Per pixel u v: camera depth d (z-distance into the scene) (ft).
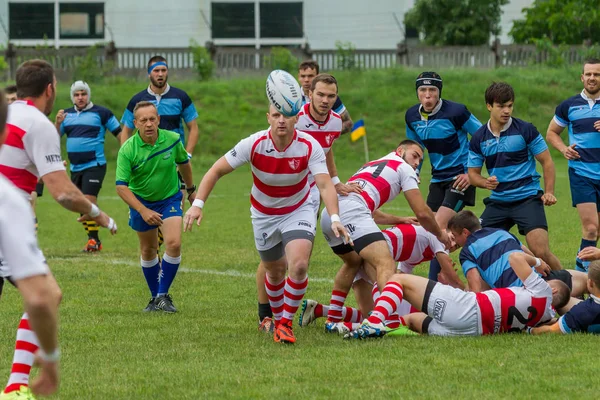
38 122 51.29
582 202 97.91
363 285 77.61
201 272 108.58
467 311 66.95
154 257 86.22
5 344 67.56
